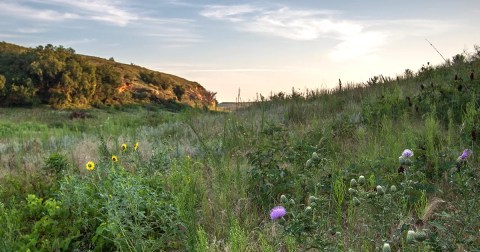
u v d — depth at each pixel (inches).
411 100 356.8
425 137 240.5
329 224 150.9
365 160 207.3
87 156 307.3
